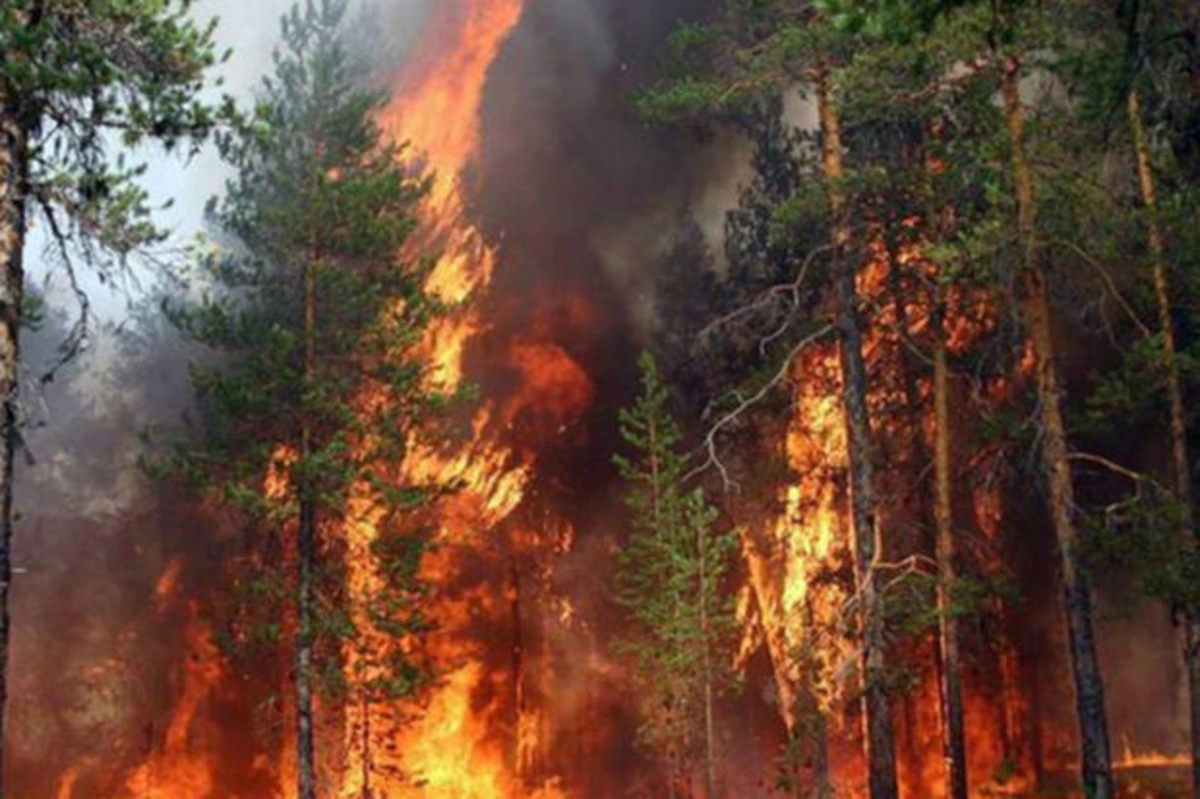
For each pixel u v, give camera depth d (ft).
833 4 32.37
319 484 75.87
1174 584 49.65
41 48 38.68
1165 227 55.36
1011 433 63.98
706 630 93.40
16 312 38.60
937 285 66.28
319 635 76.23
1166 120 48.93
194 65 41.75
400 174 85.71
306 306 79.92
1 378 37.86
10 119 39.19
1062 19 50.83
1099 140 55.21
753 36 67.05
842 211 63.21
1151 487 53.01
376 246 82.17
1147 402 61.98
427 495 81.97
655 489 96.37
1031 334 53.21
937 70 57.36
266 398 76.84
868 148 67.31
